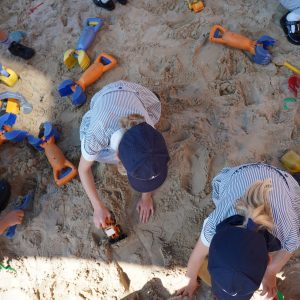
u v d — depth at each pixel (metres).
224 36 2.39
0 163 2.23
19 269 2.00
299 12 2.39
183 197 2.05
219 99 2.27
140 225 2.03
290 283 1.86
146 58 2.45
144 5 2.65
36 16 2.68
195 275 1.77
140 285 1.92
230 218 1.41
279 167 2.11
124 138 1.52
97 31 2.55
